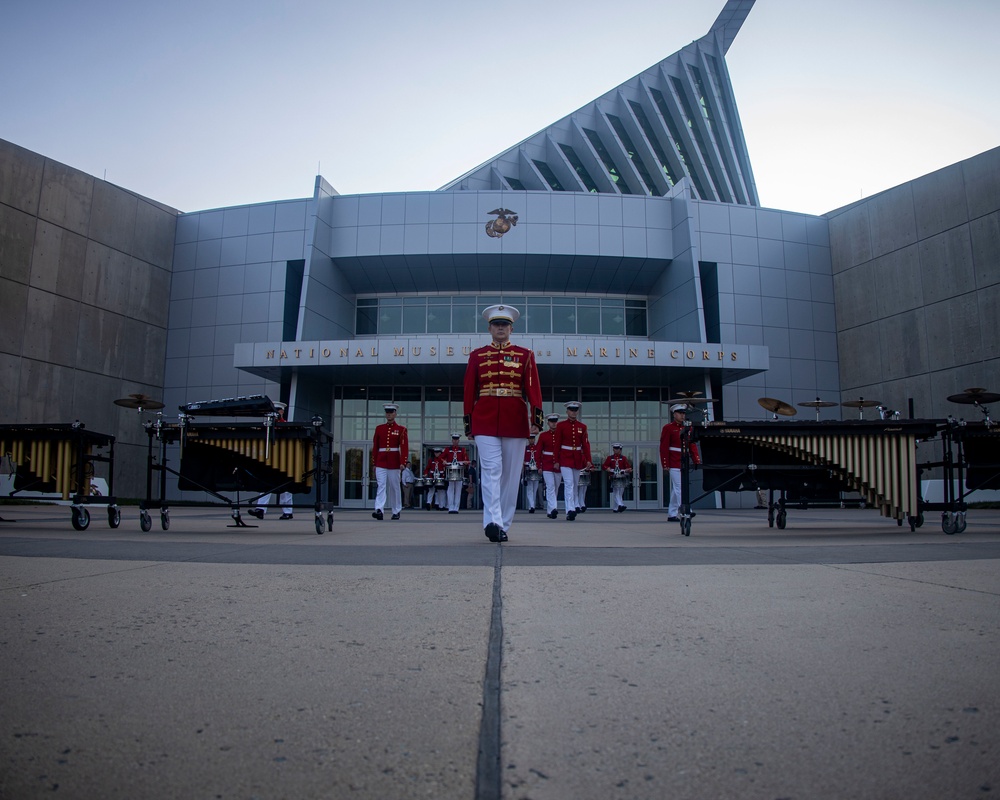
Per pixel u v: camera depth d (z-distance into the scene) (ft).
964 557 21.08
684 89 185.16
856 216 101.96
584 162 151.84
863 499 34.47
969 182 89.86
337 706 7.68
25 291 87.66
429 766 6.20
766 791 5.72
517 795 5.64
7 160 86.48
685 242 94.99
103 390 94.94
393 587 15.21
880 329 97.91
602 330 106.32
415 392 101.55
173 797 5.66
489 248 96.89
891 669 8.95
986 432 31.60
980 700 7.81
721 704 7.72
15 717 7.38
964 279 89.61
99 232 95.86
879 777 5.98
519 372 28.35
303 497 90.53
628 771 6.08
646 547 25.39
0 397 84.48
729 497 95.14
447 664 9.23
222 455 32.55
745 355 88.12
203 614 12.34
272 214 103.14
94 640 10.48
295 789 5.79
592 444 100.22
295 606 13.05
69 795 5.70
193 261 104.01
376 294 106.93
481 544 26.76
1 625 11.46
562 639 10.53
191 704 7.75
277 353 87.30
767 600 13.57
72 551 22.67
